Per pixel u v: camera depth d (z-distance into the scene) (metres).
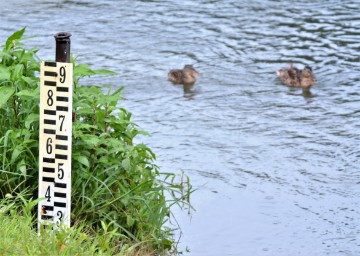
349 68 19.81
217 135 16.09
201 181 14.02
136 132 10.95
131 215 10.40
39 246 8.48
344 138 16.03
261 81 19.06
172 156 15.05
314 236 12.35
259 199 13.45
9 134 10.16
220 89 18.56
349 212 13.12
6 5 23.86
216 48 21.00
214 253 11.69
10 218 9.43
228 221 12.64
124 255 9.79
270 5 24.41
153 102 17.72
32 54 10.84
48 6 23.91
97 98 10.35
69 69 9.01
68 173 9.16
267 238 12.23
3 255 8.18
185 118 16.95
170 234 11.45
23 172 9.82
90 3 24.36
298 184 14.08
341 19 23.16
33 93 9.91
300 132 16.28
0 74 10.23
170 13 23.48
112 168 10.36
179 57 20.33
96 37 21.38
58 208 9.21
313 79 18.83
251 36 21.84
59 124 9.10
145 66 19.67
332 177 14.36
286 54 20.64
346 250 11.96
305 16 23.41
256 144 15.69
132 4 24.30
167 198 13.12
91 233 9.98
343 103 17.88
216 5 24.31
